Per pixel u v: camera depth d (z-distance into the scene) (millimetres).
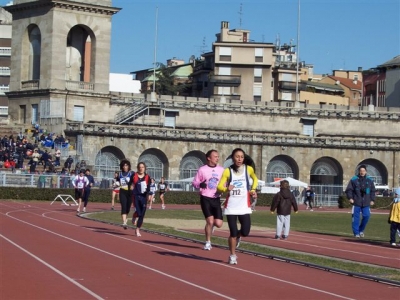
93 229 41781
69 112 119000
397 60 172875
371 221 69938
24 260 25938
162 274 23781
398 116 142750
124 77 155875
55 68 118125
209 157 31203
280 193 41688
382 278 24219
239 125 136250
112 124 120250
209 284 22094
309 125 139625
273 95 173750
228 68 163875
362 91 183250
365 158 131875
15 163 96750
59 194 81938
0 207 64562
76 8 119250
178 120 132375
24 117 122062
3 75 151375
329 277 24766
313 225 59594
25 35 122625
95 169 114375
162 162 122375
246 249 32656
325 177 132250
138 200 37875
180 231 42250
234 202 26781
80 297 19188
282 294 20812
